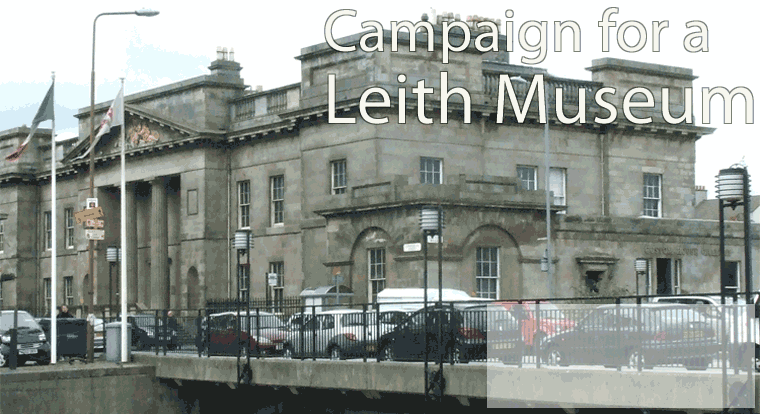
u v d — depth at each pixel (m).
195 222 67.69
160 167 70.88
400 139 57.34
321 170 60.03
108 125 45.66
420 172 57.75
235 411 40.88
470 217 54.88
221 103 68.00
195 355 40.06
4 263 87.94
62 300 83.62
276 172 64.75
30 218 87.50
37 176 86.94
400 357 29.73
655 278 61.78
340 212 57.09
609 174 64.25
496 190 55.84
